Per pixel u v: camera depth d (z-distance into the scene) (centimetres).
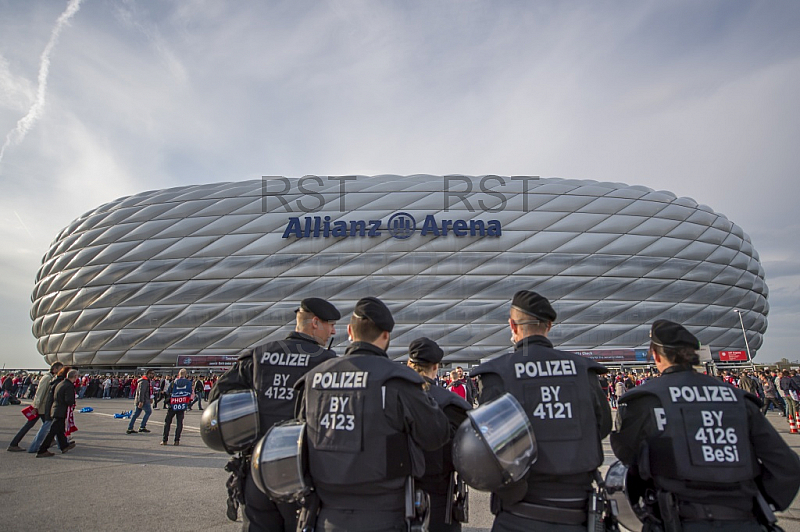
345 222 3469
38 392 829
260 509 254
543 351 233
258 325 3359
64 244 3878
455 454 201
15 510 461
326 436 201
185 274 3462
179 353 3381
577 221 3547
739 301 3781
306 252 3453
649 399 221
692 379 224
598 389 229
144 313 3431
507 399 202
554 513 206
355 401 202
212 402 264
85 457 789
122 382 3206
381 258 3400
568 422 212
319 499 207
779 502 205
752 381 1364
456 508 274
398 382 207
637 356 3173
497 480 189
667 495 207
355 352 224
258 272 3438
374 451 196
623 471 227
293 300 3375
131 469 689
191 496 528
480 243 3441
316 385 215
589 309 3372
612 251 3500
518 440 189
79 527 411
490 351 3272
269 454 202
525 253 3434
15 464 714
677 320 3459
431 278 3375
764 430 206
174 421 1481
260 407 262
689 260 3603
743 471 200
